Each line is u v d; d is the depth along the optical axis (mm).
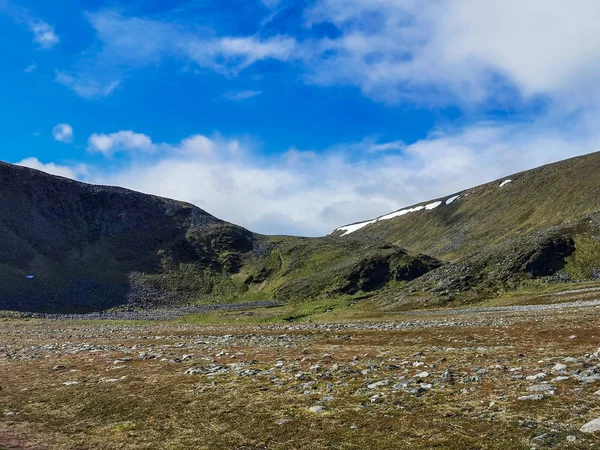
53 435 15258
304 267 167375
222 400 17844
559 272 91062
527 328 34969
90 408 18078
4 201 196875
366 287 123562
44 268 167625
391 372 20781
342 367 22594
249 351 30719
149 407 17641
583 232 99500
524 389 15844
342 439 13000
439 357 24344
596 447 10531
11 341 49875
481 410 14102
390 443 12328
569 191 198500
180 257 197250
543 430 11914
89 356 31422
